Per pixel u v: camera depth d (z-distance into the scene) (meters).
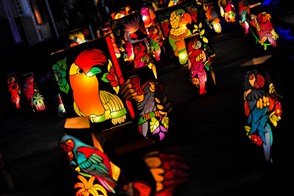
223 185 3.34
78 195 3.21
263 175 3.27
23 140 6.83
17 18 18.69
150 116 4.54
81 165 3.16
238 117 4.75
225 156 3.86
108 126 5.45
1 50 14.81
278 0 13.23
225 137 4.28
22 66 14.06
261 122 3.21
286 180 3.08
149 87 4.52
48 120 7.87
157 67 9.43
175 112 5.54
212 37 11.05
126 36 10.52
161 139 4.53
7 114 10.04
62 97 5.43
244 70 3.23
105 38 5.30
